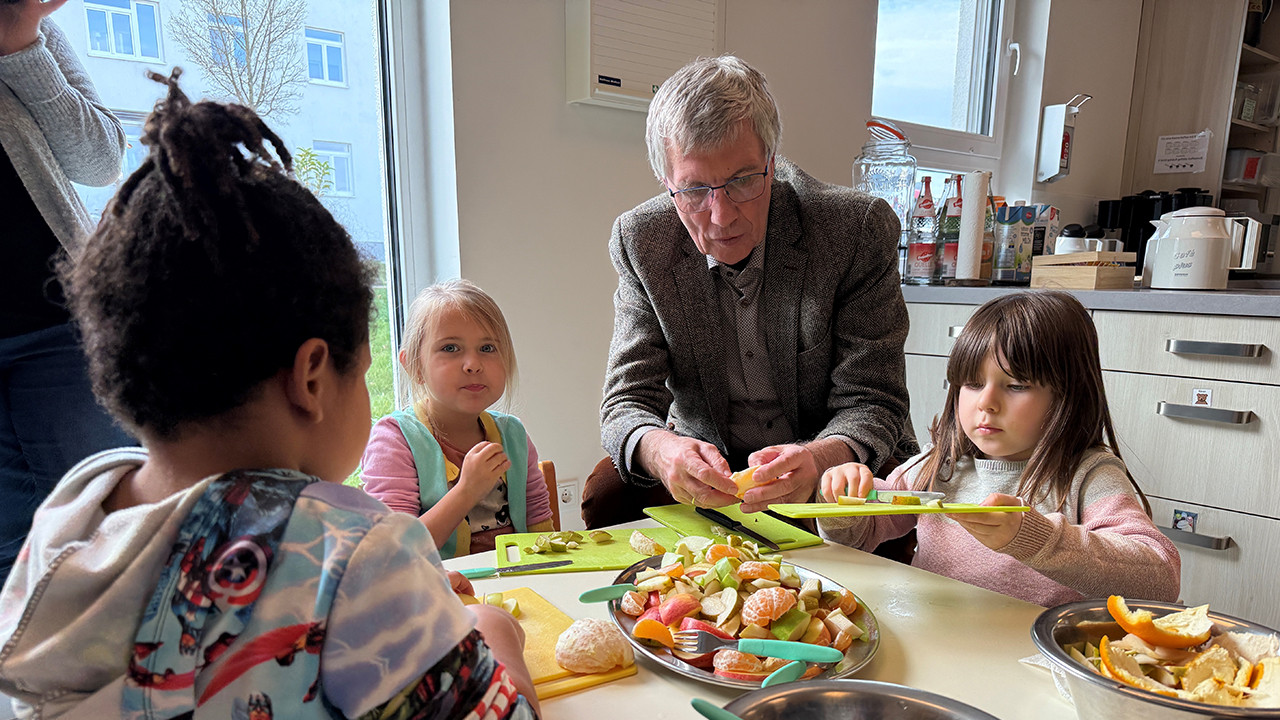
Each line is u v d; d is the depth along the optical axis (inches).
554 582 34.2
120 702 15.2
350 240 19.1
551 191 75.1
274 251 16.6
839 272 53.7
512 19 70.0
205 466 17.4
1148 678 21.7
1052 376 40.8
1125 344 76.2
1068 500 40.9
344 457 19.4
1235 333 68.4
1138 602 24.5
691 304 55.9
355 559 16.3
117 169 52.2
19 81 44.1
